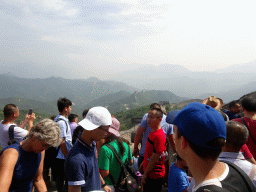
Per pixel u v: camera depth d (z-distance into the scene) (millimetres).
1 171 2127
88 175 2600
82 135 2566
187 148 1233
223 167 1298
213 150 1134
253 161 2631
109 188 3088
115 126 3270
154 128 3457
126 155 3322
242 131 1942
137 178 3373
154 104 4730
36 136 2186
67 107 4480
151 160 3424
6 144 3861
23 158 2311
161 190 3965
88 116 2582
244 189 1158
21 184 2352
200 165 1179
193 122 1146
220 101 3535
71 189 2412
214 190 1063
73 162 2428
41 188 2654
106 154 3051
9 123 3930
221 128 1132
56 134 2281
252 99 3066
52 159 4266
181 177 2406
